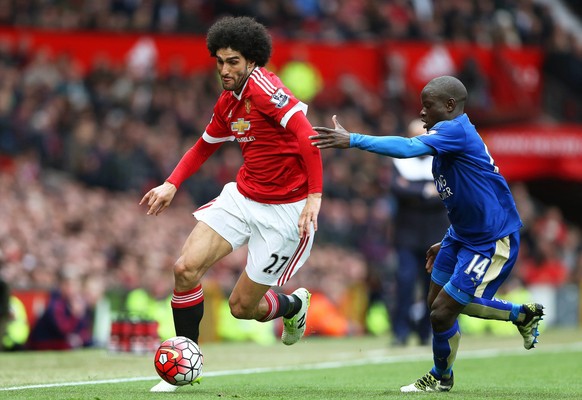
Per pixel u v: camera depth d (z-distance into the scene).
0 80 70.00
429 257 25.86
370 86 85.62
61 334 45.06
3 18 77.19
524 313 24.70
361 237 71.19
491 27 93.38
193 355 23.50
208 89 77.12
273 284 24.77
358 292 60.66
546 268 77.56
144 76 76.12
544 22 97.50
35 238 52.84
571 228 89.75
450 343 24.41
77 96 72.44
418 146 22.91
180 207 66.81
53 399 22.22
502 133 75.12
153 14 80.88
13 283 47.34
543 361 38.88
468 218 23.77
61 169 67.75
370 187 75.38
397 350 44.06
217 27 23.52
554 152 75.50
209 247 24.00
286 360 38.50
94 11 79.69
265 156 24.02
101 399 22.22
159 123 73.06
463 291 23.70
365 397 23.42
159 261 56.19
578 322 70.75
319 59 84.31
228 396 23.28
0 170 65.50
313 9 87.75
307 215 22.95
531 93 90.38
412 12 91.44
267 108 23.38
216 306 52.94
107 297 48.84
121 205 64.12
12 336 44.72
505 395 24.53
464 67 85.38
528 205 81.06
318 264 63.28
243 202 24.30
